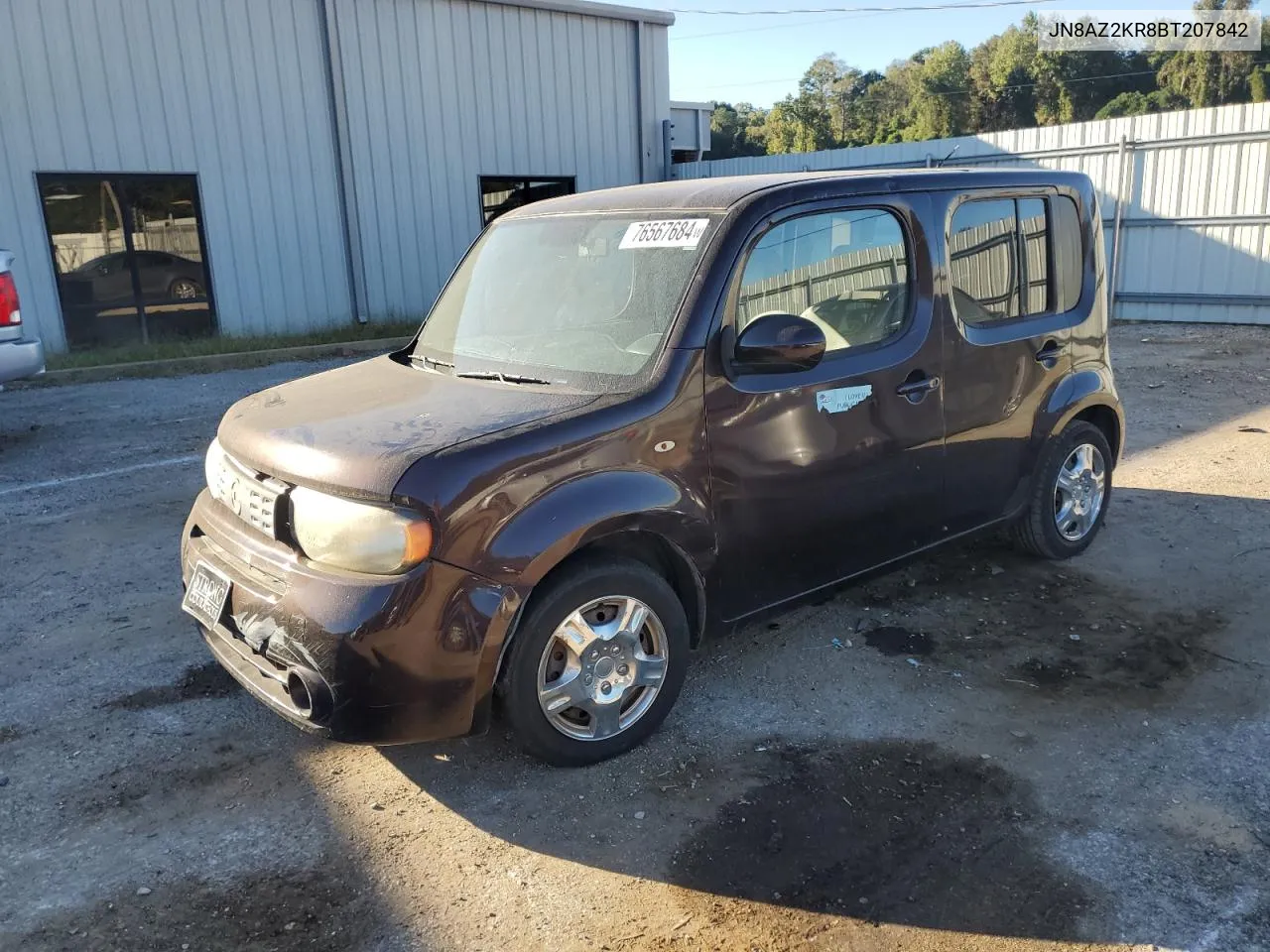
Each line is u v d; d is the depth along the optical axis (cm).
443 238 1611
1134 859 279
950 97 8831
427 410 325
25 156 1248
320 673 281
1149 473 655
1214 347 1191
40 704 379
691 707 368
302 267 1478
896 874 276
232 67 1378
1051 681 382
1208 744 336
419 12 1529
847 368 372
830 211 373
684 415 327
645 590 327
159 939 256
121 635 440
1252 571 481
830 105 9512
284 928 260
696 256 344
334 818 306
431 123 1568
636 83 1808
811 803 308
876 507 392
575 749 322
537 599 304
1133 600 453
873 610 450
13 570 524
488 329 394
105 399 1030
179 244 1381
